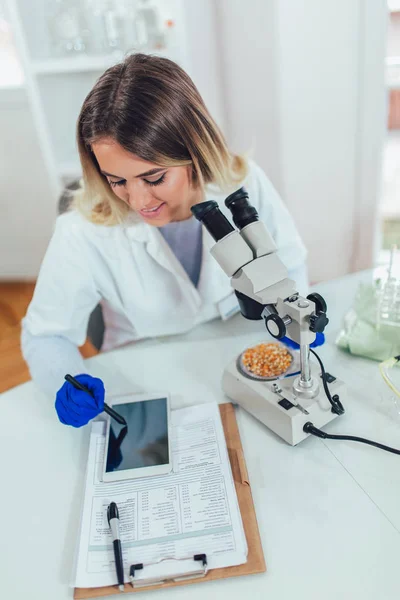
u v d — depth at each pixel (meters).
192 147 0.84
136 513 0.71
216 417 0.85
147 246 1.05
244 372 0.86
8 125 2.24
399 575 0.60
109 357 1.04
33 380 1.02
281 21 1.84
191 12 1.87
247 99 2.10
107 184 0.92
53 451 0.84
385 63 1.84
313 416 0.78
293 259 1.18
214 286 1.12
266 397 0.80
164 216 0.93
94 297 1.15
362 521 0.66
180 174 0.87
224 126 2.22
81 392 0.81
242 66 2.02
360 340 0.94
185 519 0.69
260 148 2.18
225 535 0.66
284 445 0.79
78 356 1.04
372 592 0.58
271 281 0.68
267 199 1.16
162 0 1.91
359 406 0.84
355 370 0.92
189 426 0.84
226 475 0.74
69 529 0.71
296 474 0.74
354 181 2.11
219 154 0.91
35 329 1.05
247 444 0.80
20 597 0.63
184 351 1.04
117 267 1.10
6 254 2.66
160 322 1.22
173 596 0.61
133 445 0.80
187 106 0.82
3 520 0.73
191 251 1.16
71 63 1.92
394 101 2.10
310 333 0.69
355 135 2.00
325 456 0.76
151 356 1.04
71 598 0.62
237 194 0.72
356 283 1.17
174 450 0.80
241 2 1.87
